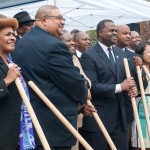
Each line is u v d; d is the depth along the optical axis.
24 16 5.85
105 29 5.93
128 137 6.08
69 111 4.62
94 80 5.75
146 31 15.70
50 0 8.70
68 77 4.52
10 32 4.18
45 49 4.55
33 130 4.48
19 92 4.05
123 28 6.95
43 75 4.57
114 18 10.72
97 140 5.79
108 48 6.01
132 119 6.15
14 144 4.07
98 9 9.86
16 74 4.02
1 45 4.18
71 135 4.62
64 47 4.59
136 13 10.30
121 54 6.12
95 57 5.86
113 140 5.87
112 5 9.81
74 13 10.09
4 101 4.04
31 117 3.95
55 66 4.51
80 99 4.68
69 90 4.58
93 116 5.35
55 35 4.86
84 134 5.92
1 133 4.02
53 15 4.79
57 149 4.60
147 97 6.46
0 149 4.02
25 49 4.64
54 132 4.54
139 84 6.02
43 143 3.89
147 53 6.60
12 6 8.44
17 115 4.10
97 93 5.71
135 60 6.13
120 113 5.90
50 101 4.54
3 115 4.04
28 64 4.59
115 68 5.93
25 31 5.87
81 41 7.40
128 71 5.81
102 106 5.82
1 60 4.13
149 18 10.64
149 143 6.32
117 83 5.88
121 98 5.88
